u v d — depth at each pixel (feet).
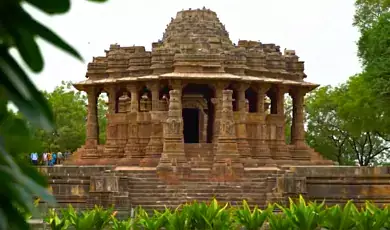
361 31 215.31
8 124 13.44
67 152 297.94
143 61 204.64
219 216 91.30
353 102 255.91
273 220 89.76
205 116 239.91
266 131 203.51
